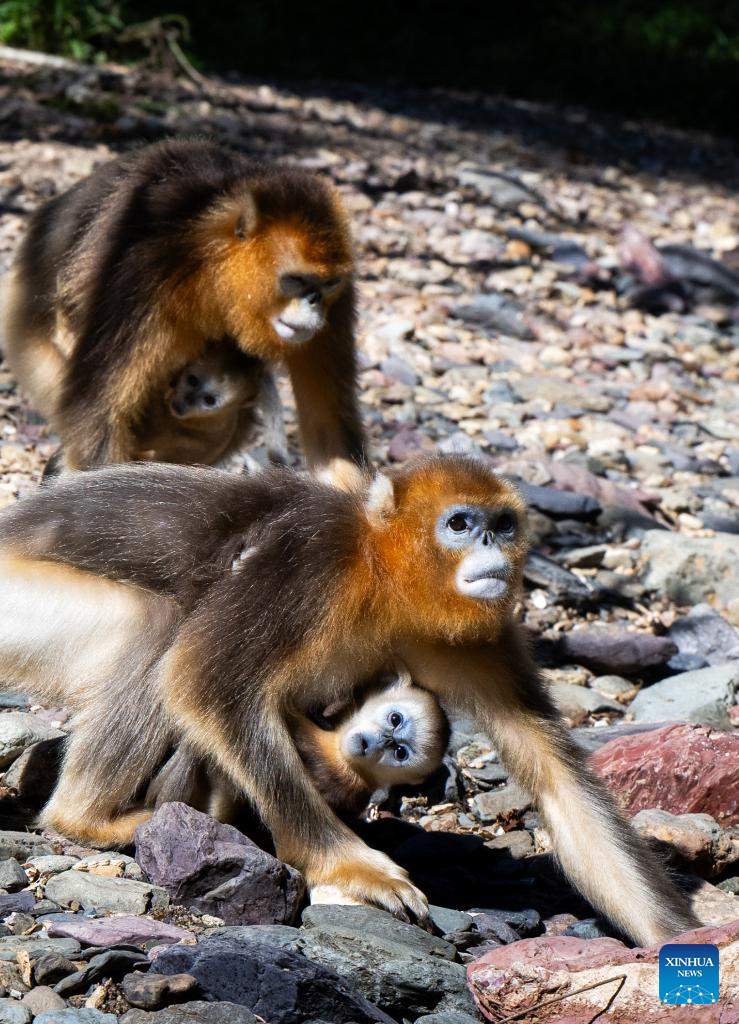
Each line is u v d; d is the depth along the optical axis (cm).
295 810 764
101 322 1115
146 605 838
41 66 2675
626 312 2077
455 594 782
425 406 1623
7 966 641
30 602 860
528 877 868
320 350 1176
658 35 4103
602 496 1460
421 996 679
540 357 1856
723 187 3009
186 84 2855
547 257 2242
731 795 911
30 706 988
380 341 1770
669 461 1609
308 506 806
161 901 730
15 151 2156
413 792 959
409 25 3991
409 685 822
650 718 1086
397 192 2431
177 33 2967
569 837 802
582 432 1641
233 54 3331
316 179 1177
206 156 1191
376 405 1597
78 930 676
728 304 2192
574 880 798
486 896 842
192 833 737
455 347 1809
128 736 820
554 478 1462
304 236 1119
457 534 782
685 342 2011
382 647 812
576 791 812
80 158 2156
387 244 2130
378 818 923
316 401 1200
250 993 636
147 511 859
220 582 803
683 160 3212
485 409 1642
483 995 677
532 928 793
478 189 2525
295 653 773
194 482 874
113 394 1110
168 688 774
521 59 3806
